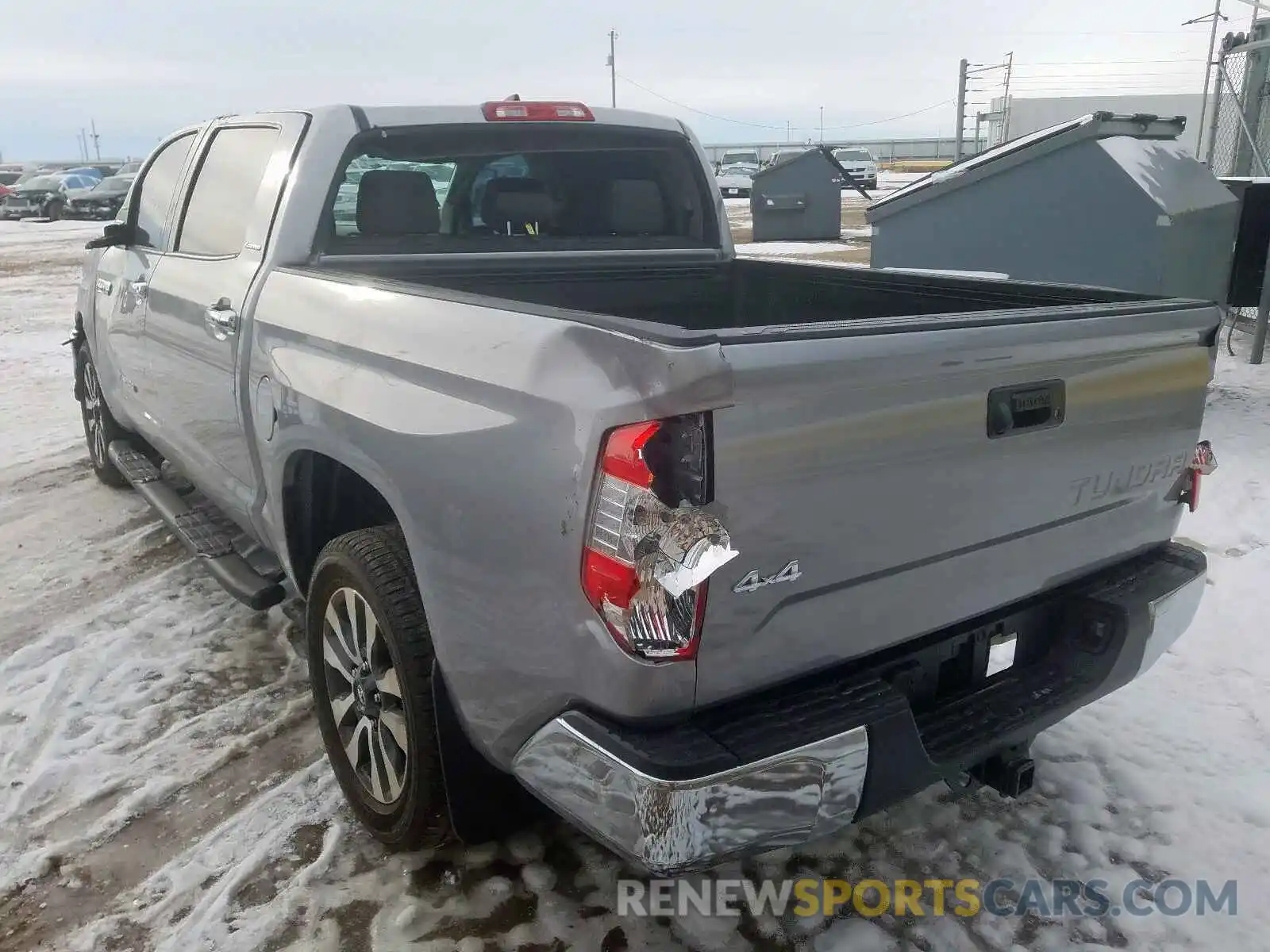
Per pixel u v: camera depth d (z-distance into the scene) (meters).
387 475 2.27
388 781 2.60
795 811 1.87
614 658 1.79
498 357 1.99
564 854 2.69
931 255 7.64
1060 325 2.19
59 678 3.59
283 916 2.47
